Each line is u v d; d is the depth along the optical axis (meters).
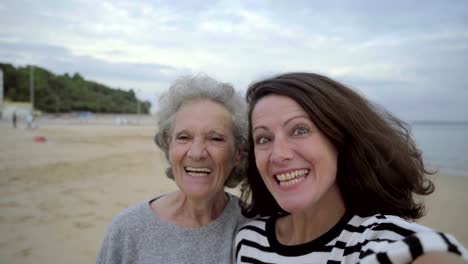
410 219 0.53
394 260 0.31
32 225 1.70
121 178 3.04
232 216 0.62
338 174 0.51
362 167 0.49
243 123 0.61
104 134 9.58
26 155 4.28
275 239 0.51
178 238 0.57
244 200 0.63
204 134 0.58
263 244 0.52
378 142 0.50
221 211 0.63
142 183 2.86
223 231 0.59
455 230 2.09
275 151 0.46
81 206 2.06
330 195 0.51
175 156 0.59
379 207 0.50
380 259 0.32
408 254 0.31
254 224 0.56
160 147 0.65
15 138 6.67
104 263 0.57
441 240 0.30
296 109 0.46
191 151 0.56
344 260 0.42
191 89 0.60
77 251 1.41
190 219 0.60
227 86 0.61
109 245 0.57
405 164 0.53
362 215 0.48
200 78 0.62
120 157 4.61
